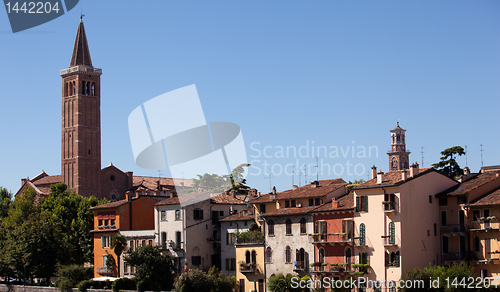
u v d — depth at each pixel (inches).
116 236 4087.1
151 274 3462.1
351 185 3467.0
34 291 3996.1
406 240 2842.0
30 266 4252.0
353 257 3029.0
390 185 2883.9
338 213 3120.1
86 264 4862.2
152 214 4306.1
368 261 2955.2
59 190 6338.6
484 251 2731.3
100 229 4276.6
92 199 5575.8
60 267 4111.7
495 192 2824.8
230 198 3964.1
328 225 3166.8
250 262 3491.6
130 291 3459.6
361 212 3016.7
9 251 4323.3
